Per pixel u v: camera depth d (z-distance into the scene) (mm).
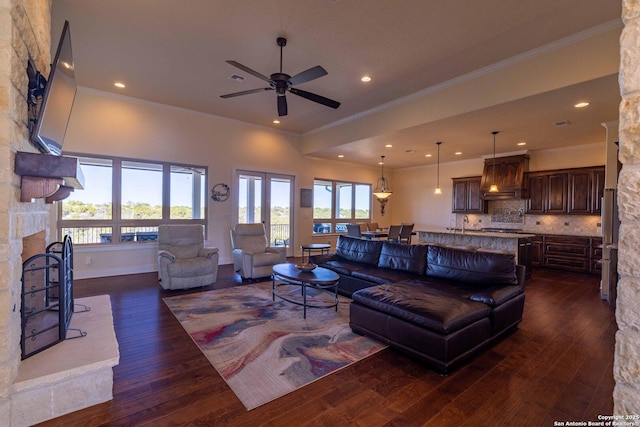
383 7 2852
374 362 2484
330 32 3258
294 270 3885
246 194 6926
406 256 4109
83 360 1908
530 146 6441
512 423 1806
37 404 1756
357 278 4098
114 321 3285
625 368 677
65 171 1788
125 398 1990
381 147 6684
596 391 2119
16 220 1697
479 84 4062
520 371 2371
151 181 5703
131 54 3781
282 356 2562
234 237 5633
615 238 4121
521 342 2881
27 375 1738
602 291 4312
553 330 3172
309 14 2975
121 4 2855
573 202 6289
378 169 9750
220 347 2713
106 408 1893
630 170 673
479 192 7766
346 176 8836
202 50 3674
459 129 5105
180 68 4152
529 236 5684
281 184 7500
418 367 2416
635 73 670
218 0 2801
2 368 1607
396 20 3037
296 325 3221
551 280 5426
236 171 6672
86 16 3027
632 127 669
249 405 1938
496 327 2785
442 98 4496
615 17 2920
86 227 5113
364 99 5160
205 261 4637
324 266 4660
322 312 3625
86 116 4996
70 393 1850
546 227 6887
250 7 2887
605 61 3055
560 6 2779
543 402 2000
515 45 3438
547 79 3443
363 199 9492
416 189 9547
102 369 1929
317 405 1949
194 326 3164
